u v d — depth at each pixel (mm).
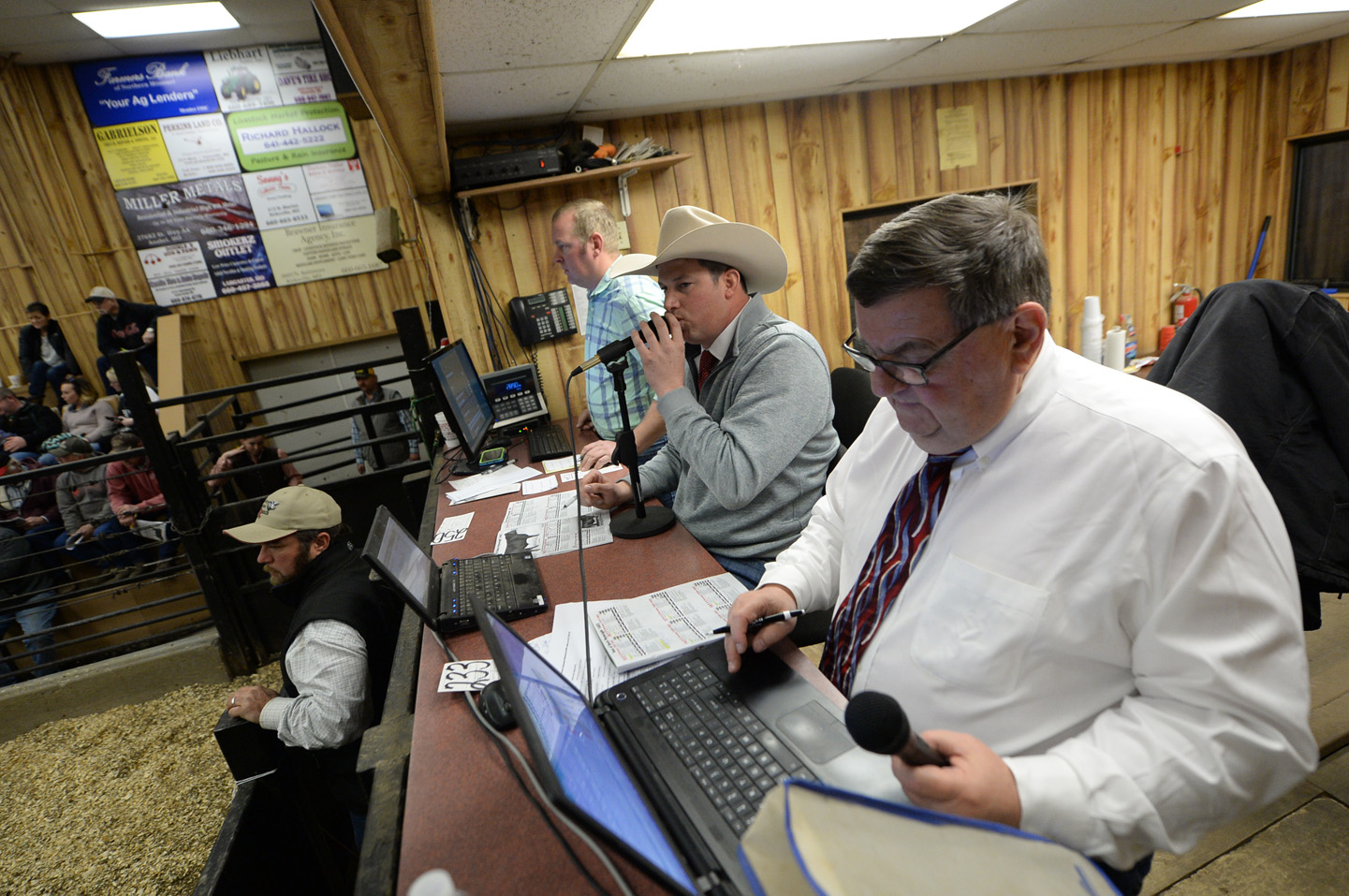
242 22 3822
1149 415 695
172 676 3004
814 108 3244
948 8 2146
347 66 1257
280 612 3104
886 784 691
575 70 2152
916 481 879
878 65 2758
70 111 4023
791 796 491
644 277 2180
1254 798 627
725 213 3211
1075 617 702
